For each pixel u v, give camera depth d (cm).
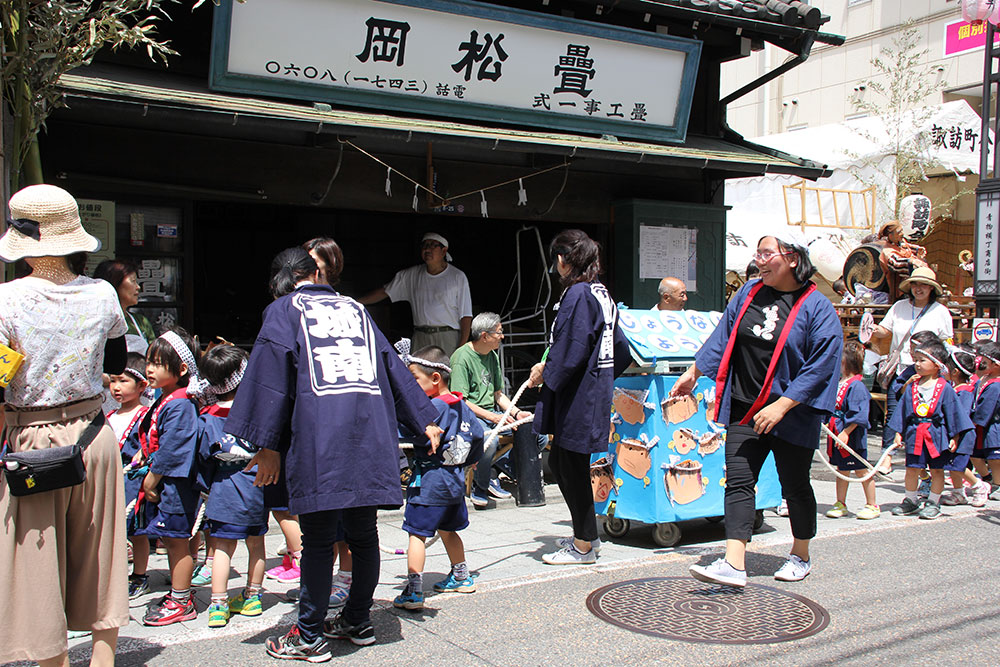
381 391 388
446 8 693
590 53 776
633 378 596
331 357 377
